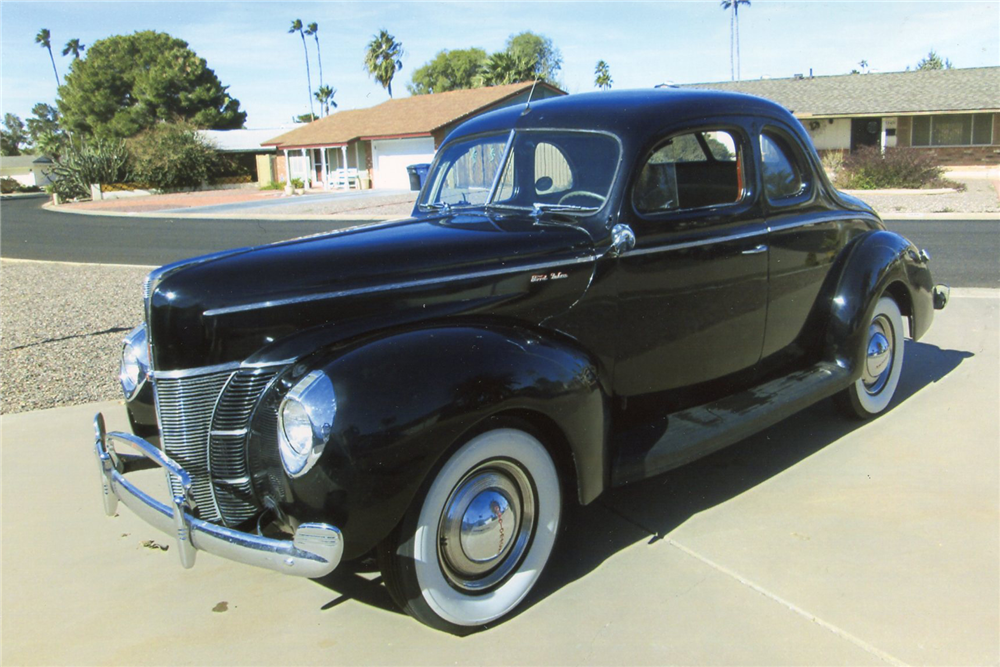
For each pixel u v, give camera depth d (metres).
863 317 4.06
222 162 48.00
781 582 2.90
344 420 2.34
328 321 2.69
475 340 2.63
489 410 2.51
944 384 5.02
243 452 2.63
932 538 3.17
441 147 3.94
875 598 2.77
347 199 29.44
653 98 3.41
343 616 2.83
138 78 61.69
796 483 3.73
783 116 3.84
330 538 2.30
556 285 2.99
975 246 11.30
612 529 3.37
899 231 13.52
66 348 6.83
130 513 3.73
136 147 44.19
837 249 4.16
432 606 2.56
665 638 2.60
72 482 4.05
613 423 3.30
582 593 2.89
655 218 3.20
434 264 2.83
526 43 46.78
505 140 3.55
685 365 3.48
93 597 3.01
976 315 6.72
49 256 15.30
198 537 2.46
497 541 2.69
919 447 4.08
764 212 3.66
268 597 2.98
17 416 5.04
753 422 3.49
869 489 3.63
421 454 2.40
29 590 3.06
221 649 2.65
